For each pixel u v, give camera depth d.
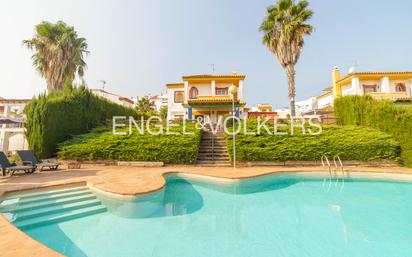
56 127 12.44
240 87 23.31
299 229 4.89
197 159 12.41
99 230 4.64
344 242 4.28
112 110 18.05
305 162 11.62
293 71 18.83
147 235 4.48
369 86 25.34
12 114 28.75
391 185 8.88
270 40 19.89
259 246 4.09
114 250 3.89
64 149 11.75
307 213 5.93
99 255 3.73
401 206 6.51
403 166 11.07
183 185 8.88
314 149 11.55
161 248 3.97
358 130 12.27
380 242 4.28
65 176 8.30
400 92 23.69
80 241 4.17
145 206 5.78
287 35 18.41
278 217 5.62
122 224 4.97
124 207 5.61
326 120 15.50
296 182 9.52
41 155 11.48
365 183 9.26
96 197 6.25
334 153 11.45
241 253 3.84
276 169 10.15
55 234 4.42
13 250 2.75
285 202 6.89
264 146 11.84
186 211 5.95
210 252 3.86
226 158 12.41
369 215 5.80
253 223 5.21
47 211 5.16
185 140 11.85
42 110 11.71
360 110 13.45
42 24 19.31
